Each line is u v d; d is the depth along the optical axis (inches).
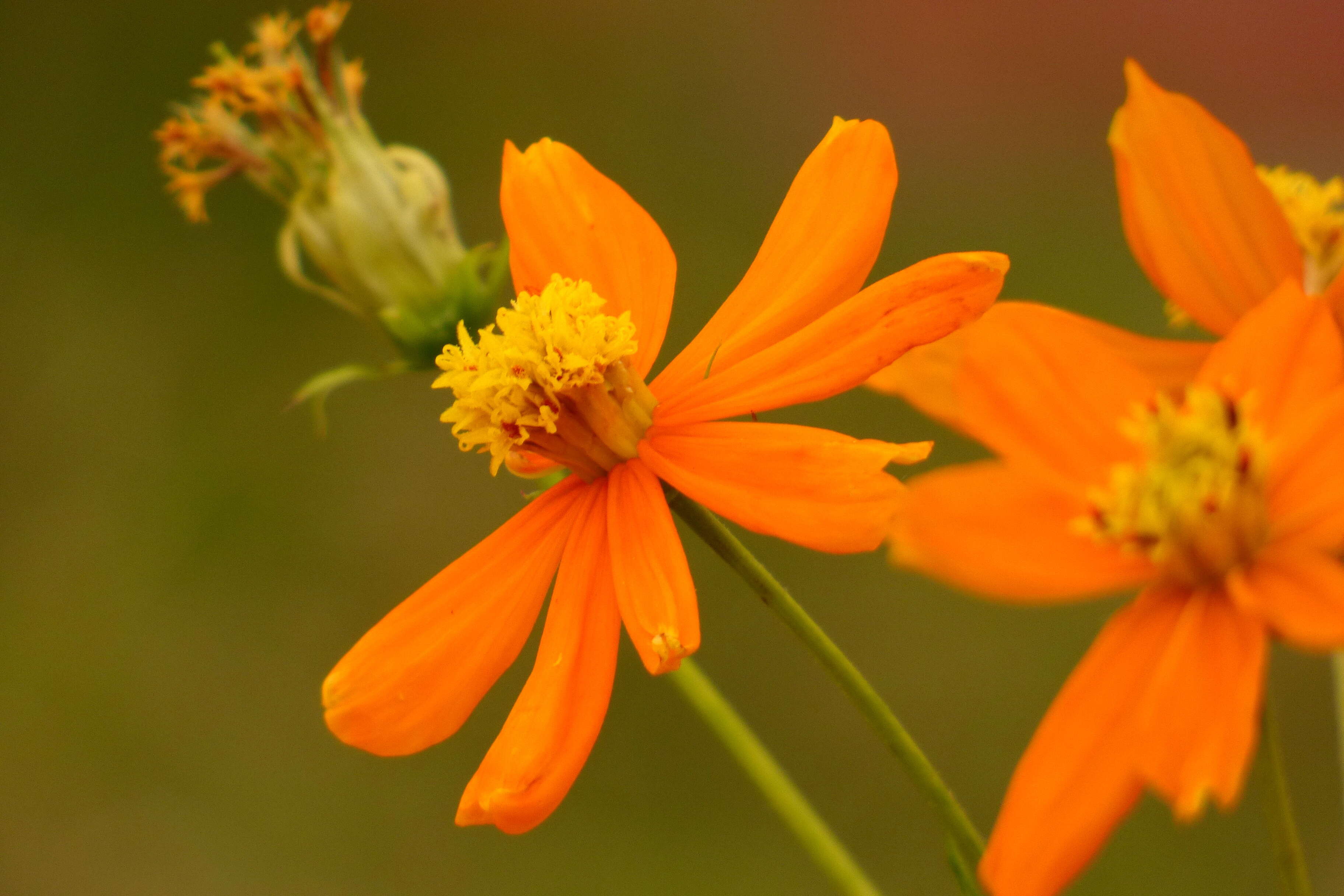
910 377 12.1
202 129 15.5
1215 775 11.2
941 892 27.4
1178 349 12.1
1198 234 12.1
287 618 33.2
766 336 12.5
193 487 35.0
